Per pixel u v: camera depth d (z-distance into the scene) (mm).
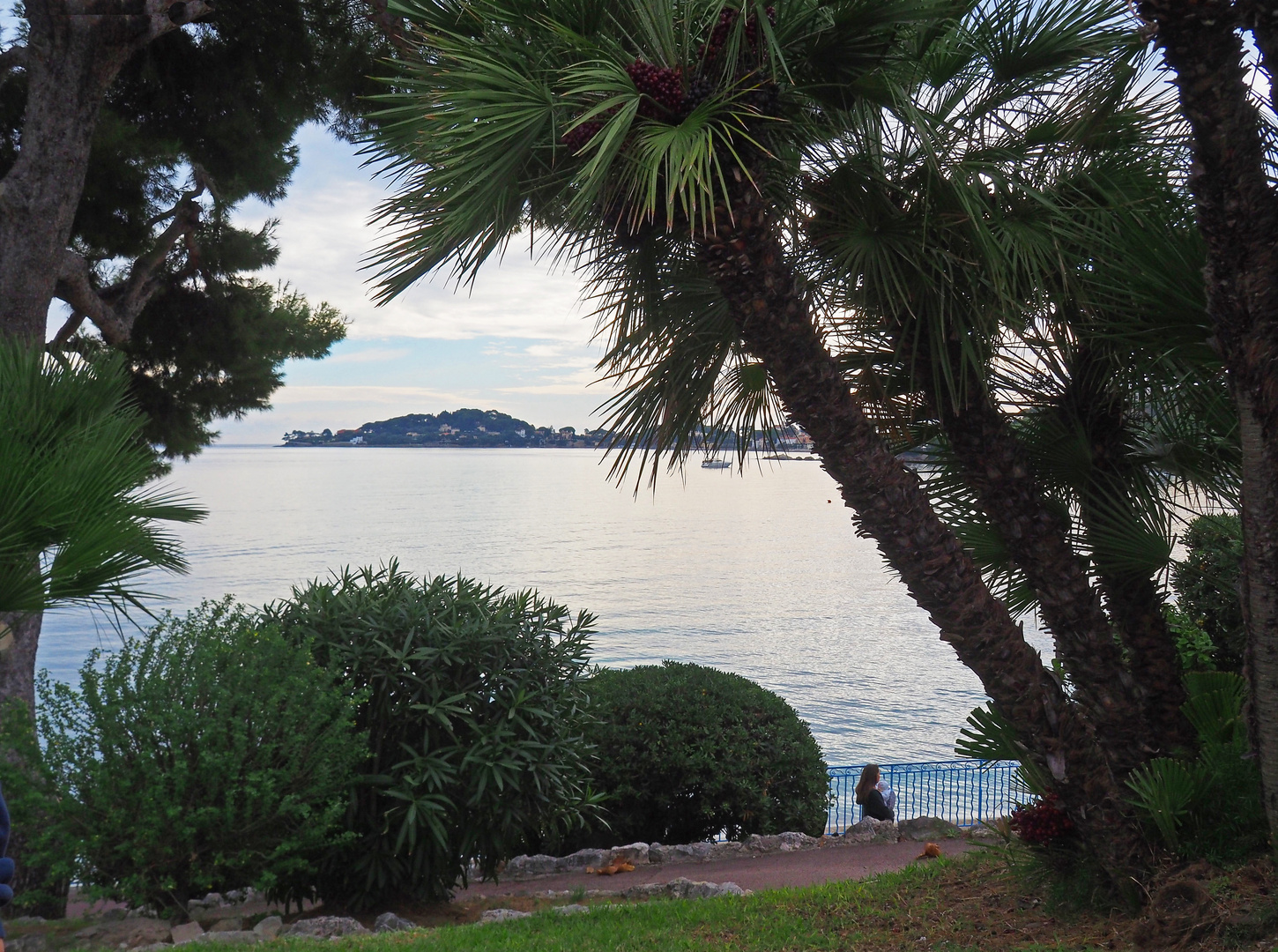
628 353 4129
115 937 5758
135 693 5930
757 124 3465
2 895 1208
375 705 6820
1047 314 3814
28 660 8664
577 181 3350
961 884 4684
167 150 11516
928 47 3596
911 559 3688
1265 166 2945
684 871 8172
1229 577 5164
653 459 4230
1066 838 4121
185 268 12938
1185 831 3770
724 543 180625
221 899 7219
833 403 3646
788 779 9883
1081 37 3537
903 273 3668
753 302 3566
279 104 11320
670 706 9797
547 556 146000
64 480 2090
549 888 7812
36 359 2301
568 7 3365
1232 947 3127
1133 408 3951
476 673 7066
